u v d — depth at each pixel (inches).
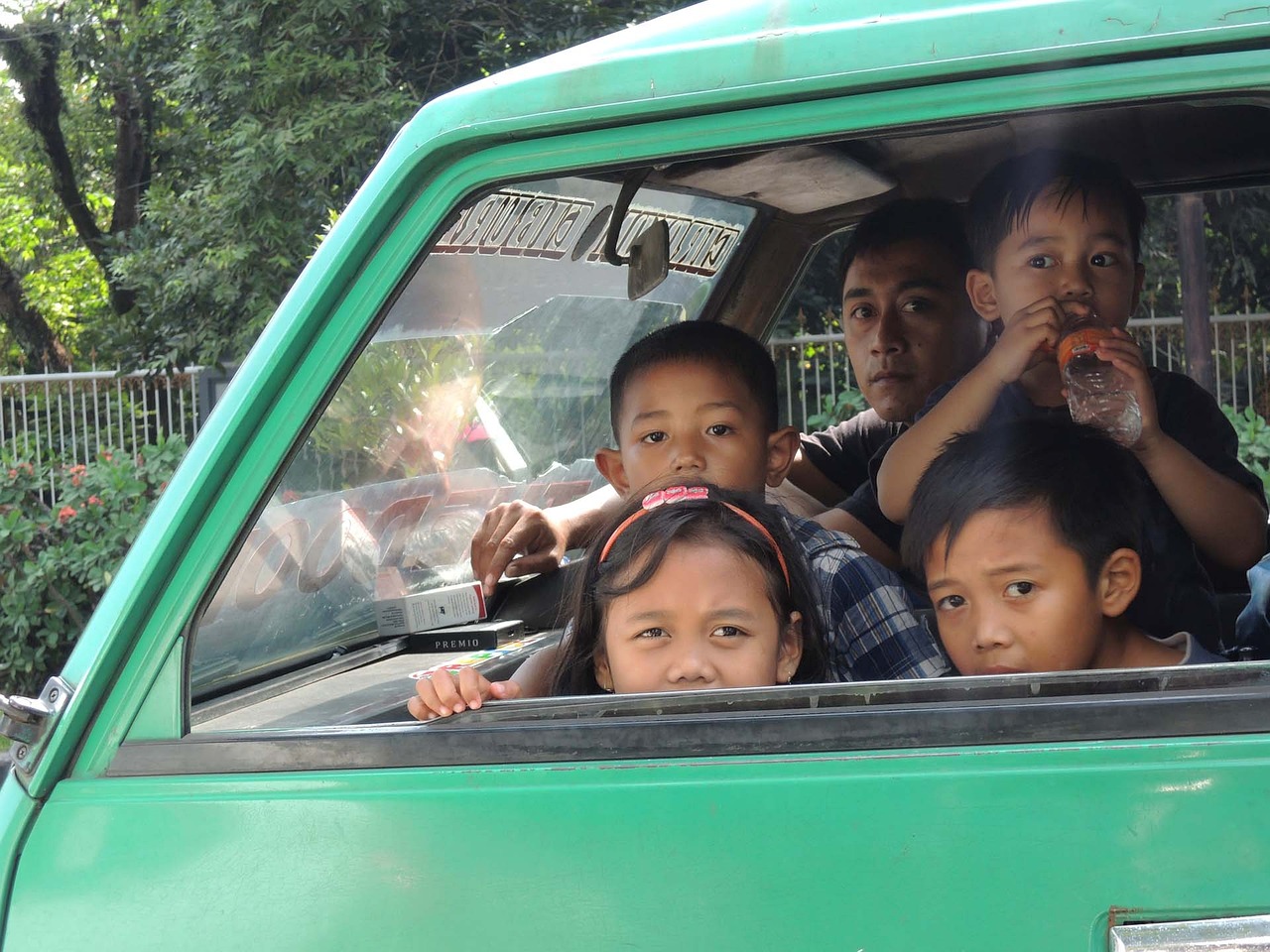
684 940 46.0
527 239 67.4
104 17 456.1
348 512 64.6
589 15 354.9
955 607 58.6
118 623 51.4
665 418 75.1
